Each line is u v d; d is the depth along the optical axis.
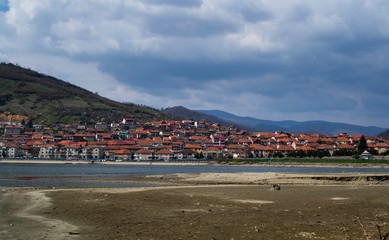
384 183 73.62
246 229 26.31
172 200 43.34
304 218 31.14
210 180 81.50
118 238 23.61
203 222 29.12
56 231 25.77
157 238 23.55
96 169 142.62
